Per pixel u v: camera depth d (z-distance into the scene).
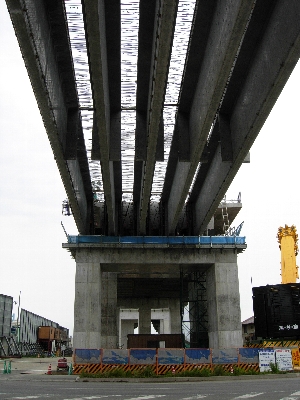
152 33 21.38
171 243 42.56
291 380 24.45
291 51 16.56
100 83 19.47
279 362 30.77
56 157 25.81
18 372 36.28
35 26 17.14
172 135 31.08
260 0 18.45
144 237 42.69
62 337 131.38
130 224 47.31
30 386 19.70
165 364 28.50
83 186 41.16
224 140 26.91
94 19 15.76
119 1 19.80
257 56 21.30
